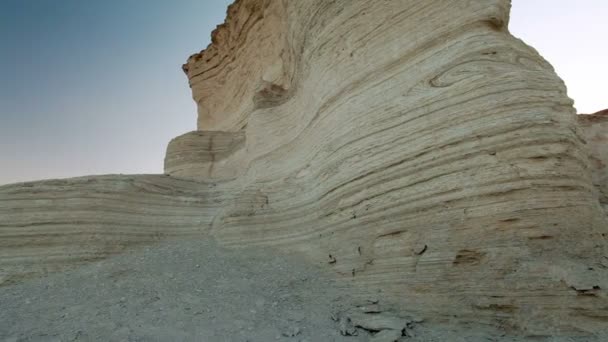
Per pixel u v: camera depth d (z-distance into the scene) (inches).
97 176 438.6
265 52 714.2
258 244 353.7
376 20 334.6
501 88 239.1
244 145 583.2
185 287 273.4
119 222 391.5
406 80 291.7
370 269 262.8
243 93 765.3
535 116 226.2
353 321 222.1
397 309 236.1
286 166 405.4
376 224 267.6
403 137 271.0
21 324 222.2
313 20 390.3
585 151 244.7
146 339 198.1
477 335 201.6
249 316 229.8
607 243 215.3
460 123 245.4
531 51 282.4
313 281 284.0
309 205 344.2
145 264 327.3
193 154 641.6
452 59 270.1
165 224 410.6
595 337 180.7
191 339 199.5
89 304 249.4
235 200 401.4
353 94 328.2
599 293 187.9
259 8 736.3
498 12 277.1
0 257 347.6
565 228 206.1
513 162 221.3
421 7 309.7
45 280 324.8
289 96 476.1
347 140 312.5
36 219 374.0
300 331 212.7
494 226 216.4
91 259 359.6
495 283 209.0
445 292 223.3
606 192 403.2
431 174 247.4
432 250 233.8
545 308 194.2
